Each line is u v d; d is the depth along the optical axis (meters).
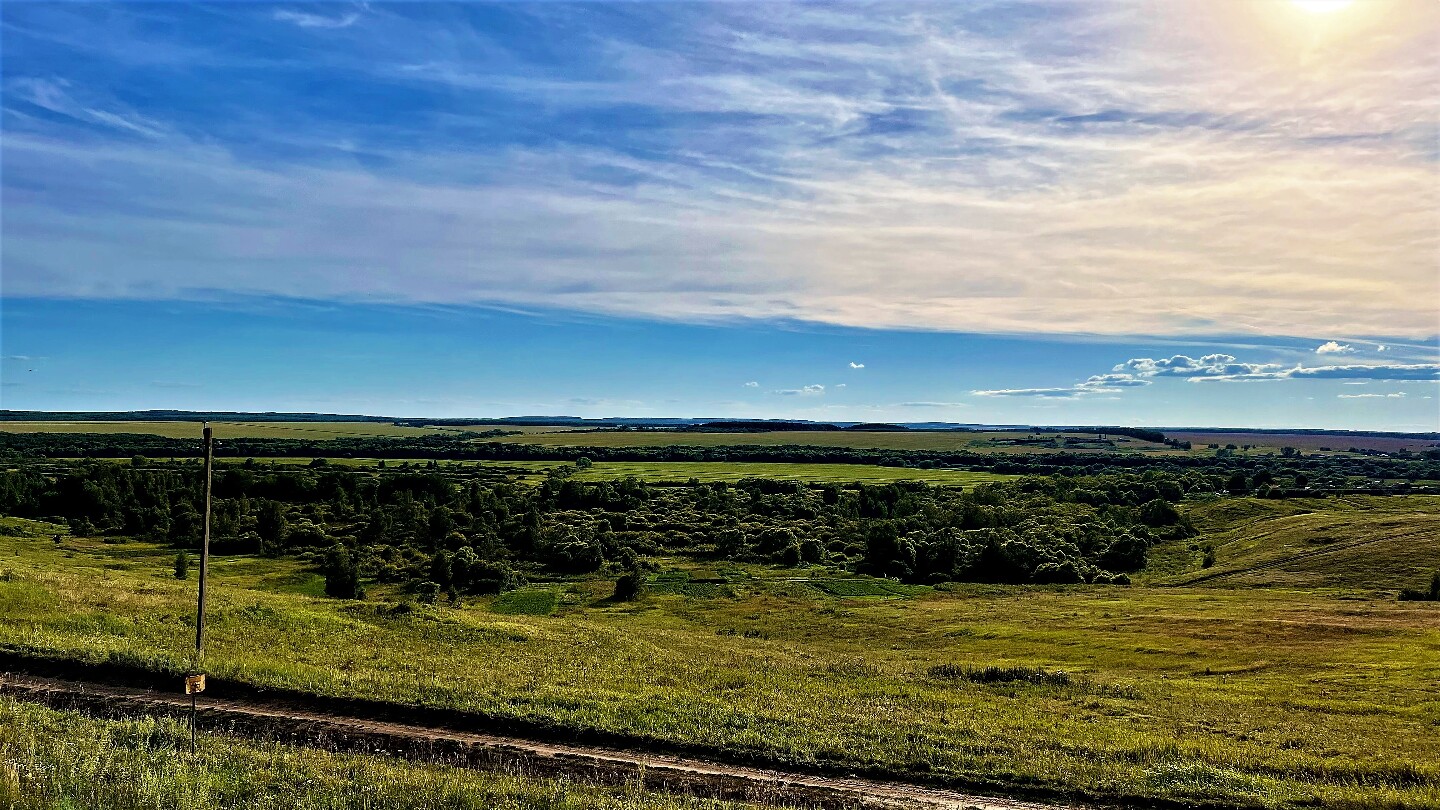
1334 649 55.78
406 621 46.09
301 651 35.00
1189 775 23.77
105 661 28.27
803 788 22.03
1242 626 66.12
